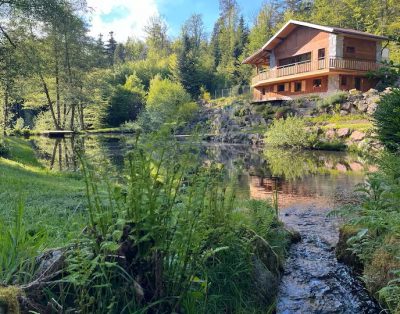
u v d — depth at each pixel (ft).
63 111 120.47
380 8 108.37
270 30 167.43
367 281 10.76
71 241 6.57
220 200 10.00
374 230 11.94
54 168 39.22
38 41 70.69
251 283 9.43
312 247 15.29
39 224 10.33
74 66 101.60
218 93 152.35
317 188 30.07
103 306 5.93
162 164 6.95
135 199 6.24
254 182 33.37
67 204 15.28
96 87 108.68
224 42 198.39
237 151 63.72
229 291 8.59
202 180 8.14
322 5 135.64
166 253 6.58
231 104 99.81
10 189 17.74
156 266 6.33
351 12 123.34
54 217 12.66
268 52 101.30
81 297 5.62
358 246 12.11
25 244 6.66
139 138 6.82
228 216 9.36
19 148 51.88
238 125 91.56
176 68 166.40
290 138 67.15
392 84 12.61
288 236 15.29
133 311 6.02
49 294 5.86
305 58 90.79
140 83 172.24
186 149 7.34
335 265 13.16
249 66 160.04
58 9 52.95
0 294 4.74
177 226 6.69
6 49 52.60
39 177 25.59
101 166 7.21
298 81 91.66
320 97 79.51
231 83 164.76
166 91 124.47
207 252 7.48
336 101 73.51
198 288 7.52
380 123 20.10
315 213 21.67
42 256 6.60
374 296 10.33
